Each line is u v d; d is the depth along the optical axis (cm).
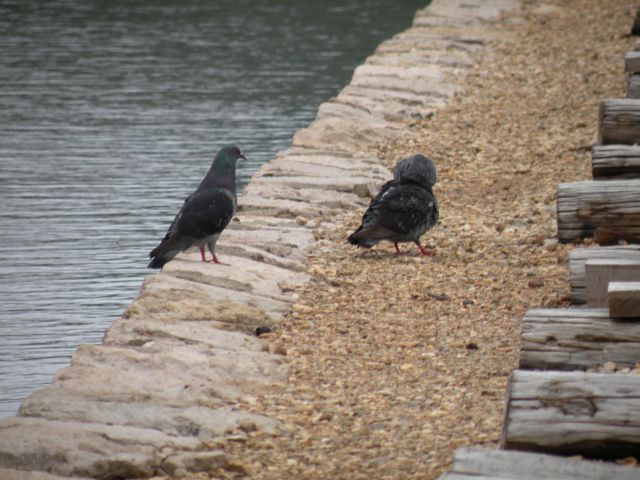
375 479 826
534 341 965
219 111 2383
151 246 1639
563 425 805
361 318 1177
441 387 995
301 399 972
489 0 3309
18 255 1596
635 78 1886
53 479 793
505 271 1324
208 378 995
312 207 1587
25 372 1225
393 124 2084
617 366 947
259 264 1320
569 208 1380
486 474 745
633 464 795
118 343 1068
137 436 865
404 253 1411
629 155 1465
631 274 1102
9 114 2366
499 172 1792
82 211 1784
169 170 1994
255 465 852
